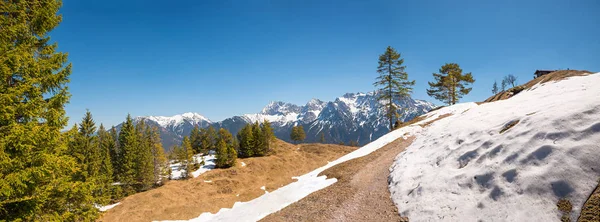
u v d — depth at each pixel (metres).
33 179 8.16
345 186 17.09
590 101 10.93
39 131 8.20
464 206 9.62
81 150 36.19
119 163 52.94
